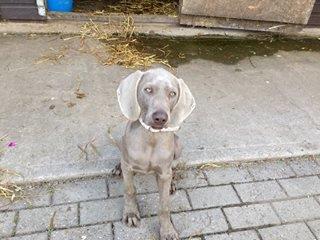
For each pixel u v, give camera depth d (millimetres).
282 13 1727
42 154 1028
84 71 1406
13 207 905
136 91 741
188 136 1145
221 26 1763
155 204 946
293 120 1268
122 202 941
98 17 1707
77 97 1264
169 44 1652
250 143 1145
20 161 1000
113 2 1952
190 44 1674
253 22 1759
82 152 1047
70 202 929
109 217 903
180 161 1052
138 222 891
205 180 1026
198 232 894
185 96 761
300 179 1064
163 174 826
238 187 1018
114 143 1088
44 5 1602
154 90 709
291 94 1408
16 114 1161
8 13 1596
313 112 1320
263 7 1699
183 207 947
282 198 1002
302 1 1693
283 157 1119
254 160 1103
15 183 952
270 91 1413
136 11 1895
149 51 1587
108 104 1246
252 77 1489
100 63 1467
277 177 1062
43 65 1414
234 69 1533
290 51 1714
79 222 885
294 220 947
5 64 1394
